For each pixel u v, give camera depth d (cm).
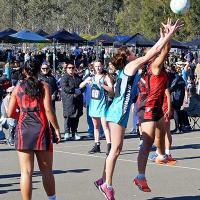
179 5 841
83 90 1605
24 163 755
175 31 816
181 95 1738
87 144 1511
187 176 1065
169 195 912
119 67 841
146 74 943
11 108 773
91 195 910
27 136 746
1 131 1511
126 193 922
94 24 8656
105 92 1314
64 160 1252
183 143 1529
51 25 7825
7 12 7362
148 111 917
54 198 782
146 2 6125
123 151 1370
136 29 7056
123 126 828
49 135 759
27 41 3609
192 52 4638
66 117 1580
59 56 4338
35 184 991
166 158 1174
